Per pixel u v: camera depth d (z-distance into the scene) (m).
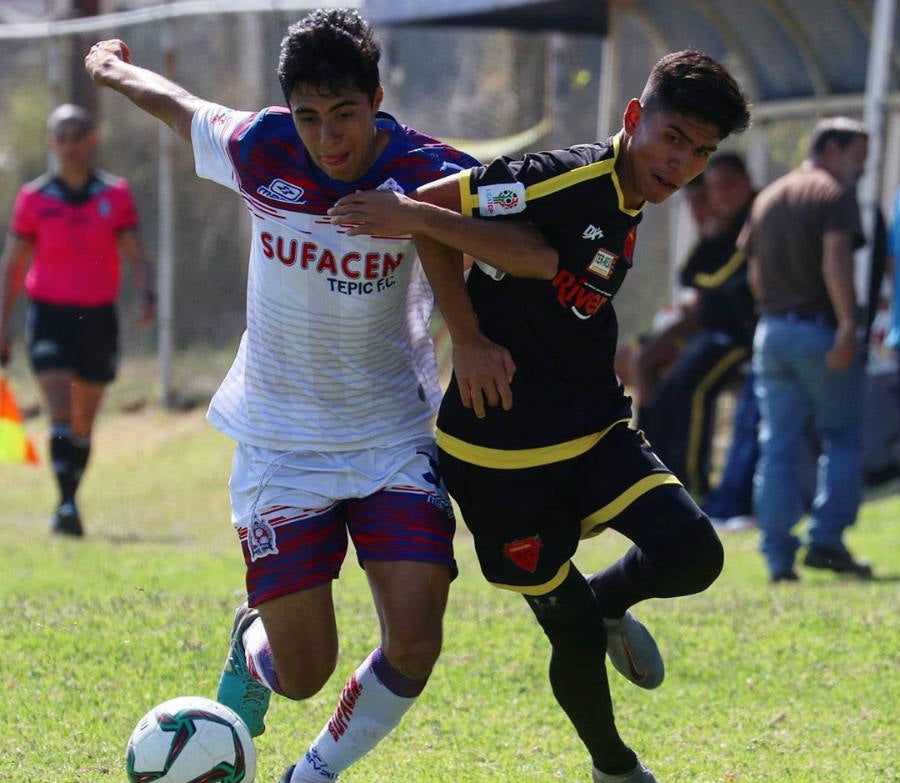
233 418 14.02
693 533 13.06
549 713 18.28
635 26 49.06
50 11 67.12
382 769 15.88
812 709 18.62
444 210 12.46
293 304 13.34
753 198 36.03
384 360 13.73
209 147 13.69
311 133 12.45
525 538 13.41
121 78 14.70
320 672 13.57
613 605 14.20
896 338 31.77
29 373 61.81
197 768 13.17
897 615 23.56
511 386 13.16
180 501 42.34
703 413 37.19
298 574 13.36
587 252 12.94
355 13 12.71
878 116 34.22
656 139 12.64
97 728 16.77
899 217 31.78
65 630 20.86
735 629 22.45
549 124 52.00
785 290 29.33
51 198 33.97
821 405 29.50
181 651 19.77
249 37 56.00
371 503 13.47
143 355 60.84
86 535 34.41
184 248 60.34
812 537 30.19
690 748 16.97
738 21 43.00
